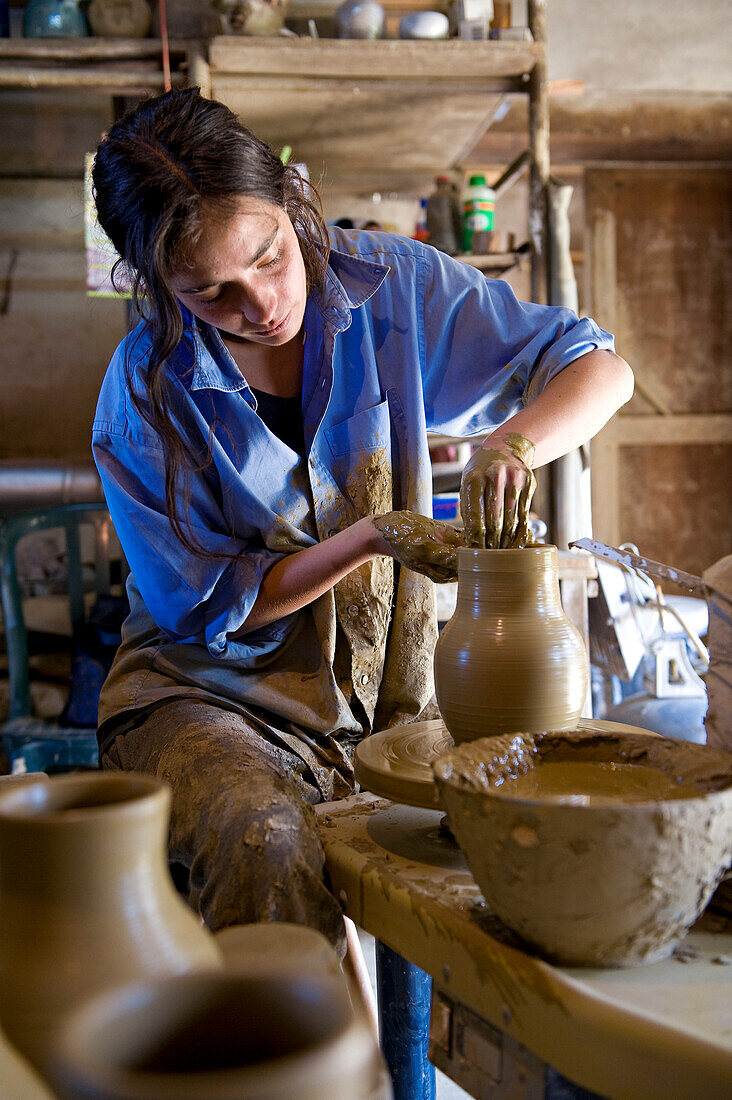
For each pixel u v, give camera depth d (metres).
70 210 3.70
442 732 1.10
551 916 0.64
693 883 0.63
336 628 1.45
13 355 3.81
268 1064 0.37
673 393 4.32
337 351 1.46
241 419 1.39
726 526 4.37
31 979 0.48
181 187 1.09
